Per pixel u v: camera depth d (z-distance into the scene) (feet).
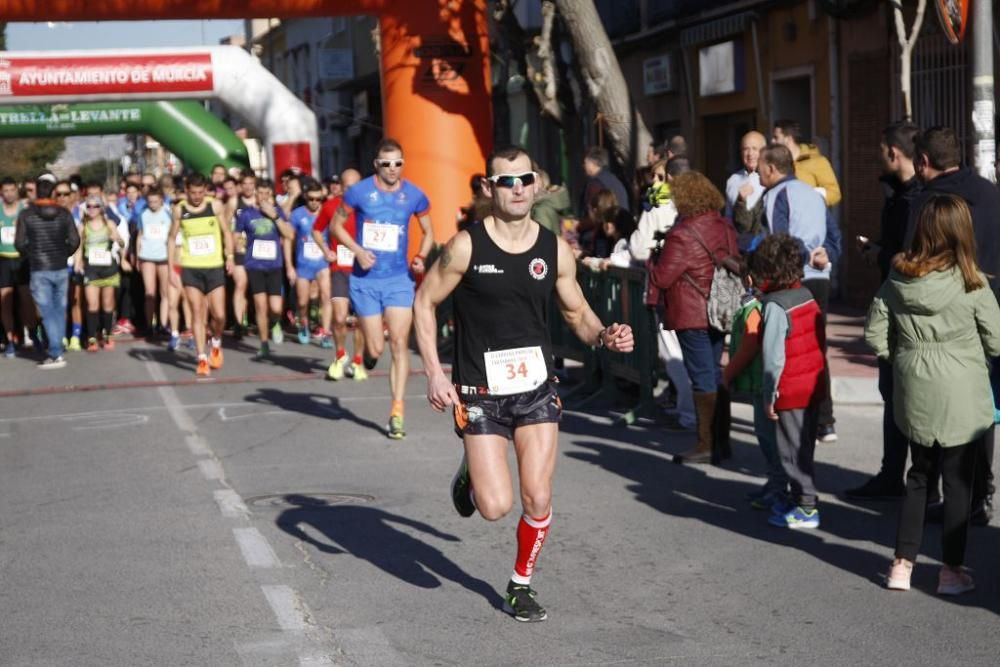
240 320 74.38
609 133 62.80
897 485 31.71
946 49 63.98
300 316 71.20
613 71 61.98
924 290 23.85
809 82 80.79
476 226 23.35
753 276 29.19
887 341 24.76
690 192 37.01
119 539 30.04
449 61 78.07
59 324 65.41
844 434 39.96
